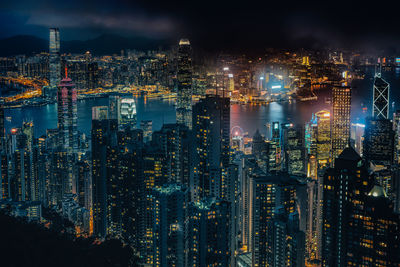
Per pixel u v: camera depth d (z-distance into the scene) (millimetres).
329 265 186500
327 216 186625
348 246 178750
